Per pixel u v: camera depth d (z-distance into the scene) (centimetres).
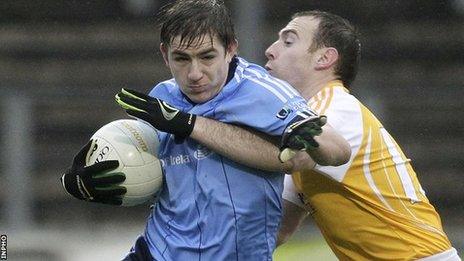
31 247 4025
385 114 5006
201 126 1430
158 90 1550
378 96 4844
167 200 1527
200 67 1427
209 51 1420
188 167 1495
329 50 1816
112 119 5850
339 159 1463
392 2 6938
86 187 1469
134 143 1501
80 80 6606
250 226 1482
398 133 5903
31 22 6988
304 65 1823
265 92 1455
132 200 1505
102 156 1481
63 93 4497
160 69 6650
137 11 6988
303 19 1847
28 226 4356
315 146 1355
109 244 4522
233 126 1451
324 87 1816
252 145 1439
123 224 5319
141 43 6831
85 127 5812
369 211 1748
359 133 1727
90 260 4072
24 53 6800
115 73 6625
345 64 1836
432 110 5872
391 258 1758
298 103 1454
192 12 1409
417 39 6819
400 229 1753
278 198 1515
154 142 1521
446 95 4897
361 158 1730
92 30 6912
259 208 1484
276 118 1432
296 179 1781
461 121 5888
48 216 5438
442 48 6819
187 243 1488
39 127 5716
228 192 1470
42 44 6844
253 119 1440
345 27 1841
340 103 1747
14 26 6938
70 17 7012
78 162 1497
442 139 5906
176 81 1466
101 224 5300
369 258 1784
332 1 6875
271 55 1856
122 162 1479
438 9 7075
